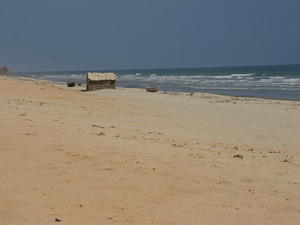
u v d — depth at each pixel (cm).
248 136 1877
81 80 9950
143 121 2122
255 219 699
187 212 718
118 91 4553
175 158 1082
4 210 694
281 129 2138
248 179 945
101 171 922
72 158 1005
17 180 842
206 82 8338
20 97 2530
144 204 748
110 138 1266
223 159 1135
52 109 2011
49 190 793
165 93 4516
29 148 1057
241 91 5584
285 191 871
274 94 4966
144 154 1090
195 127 2086
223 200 791
